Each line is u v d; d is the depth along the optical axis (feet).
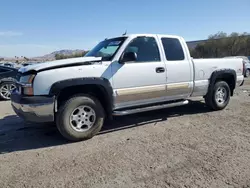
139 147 13.52
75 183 9.93
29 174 10.80
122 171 10.79
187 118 19.39
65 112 14.11
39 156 12.76
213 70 20.40
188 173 10.48
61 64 14.11
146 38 17.13
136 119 19.42
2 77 31.27
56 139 15.38
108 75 15.10
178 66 18.15
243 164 11.20
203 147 13.30
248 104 24.30
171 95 18.28
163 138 14.88
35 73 13.78
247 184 9.54
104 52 16.61
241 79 22.61
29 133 16.81
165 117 19.84
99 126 15.37
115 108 16.03
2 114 22.89
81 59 14.83
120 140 14.75
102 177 10.34
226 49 177.88
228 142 13.98
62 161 12.02
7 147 14.23
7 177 10.59
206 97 21.09
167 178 10.11
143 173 10.57
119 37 17.11
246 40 171.63
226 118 19.15
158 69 17.08
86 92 15.35
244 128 16.49
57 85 13.60
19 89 14.76
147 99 17.12
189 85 18.90
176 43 18.65
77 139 14.65
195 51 186.39
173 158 11.98
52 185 9.84
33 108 13.43
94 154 12.74
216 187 9.36
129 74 15.88
